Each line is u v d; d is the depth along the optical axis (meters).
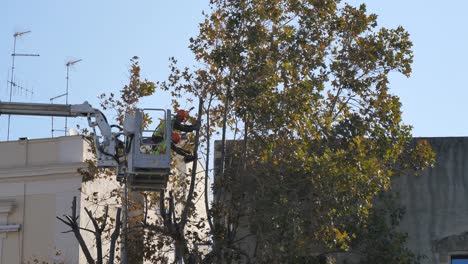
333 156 29.98
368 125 31.81
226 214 30.89
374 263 31.23
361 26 32.56
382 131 31.50
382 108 31.91
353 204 29.47
